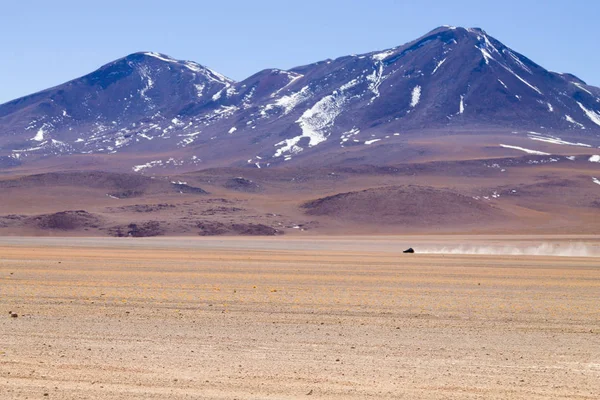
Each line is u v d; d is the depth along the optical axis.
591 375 33.03
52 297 56.97
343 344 39.06
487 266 105.81
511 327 45.12
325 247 188.38
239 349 37.47
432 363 34.88
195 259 116.25
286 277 80.19
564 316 49.88
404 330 43.59
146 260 111.81
